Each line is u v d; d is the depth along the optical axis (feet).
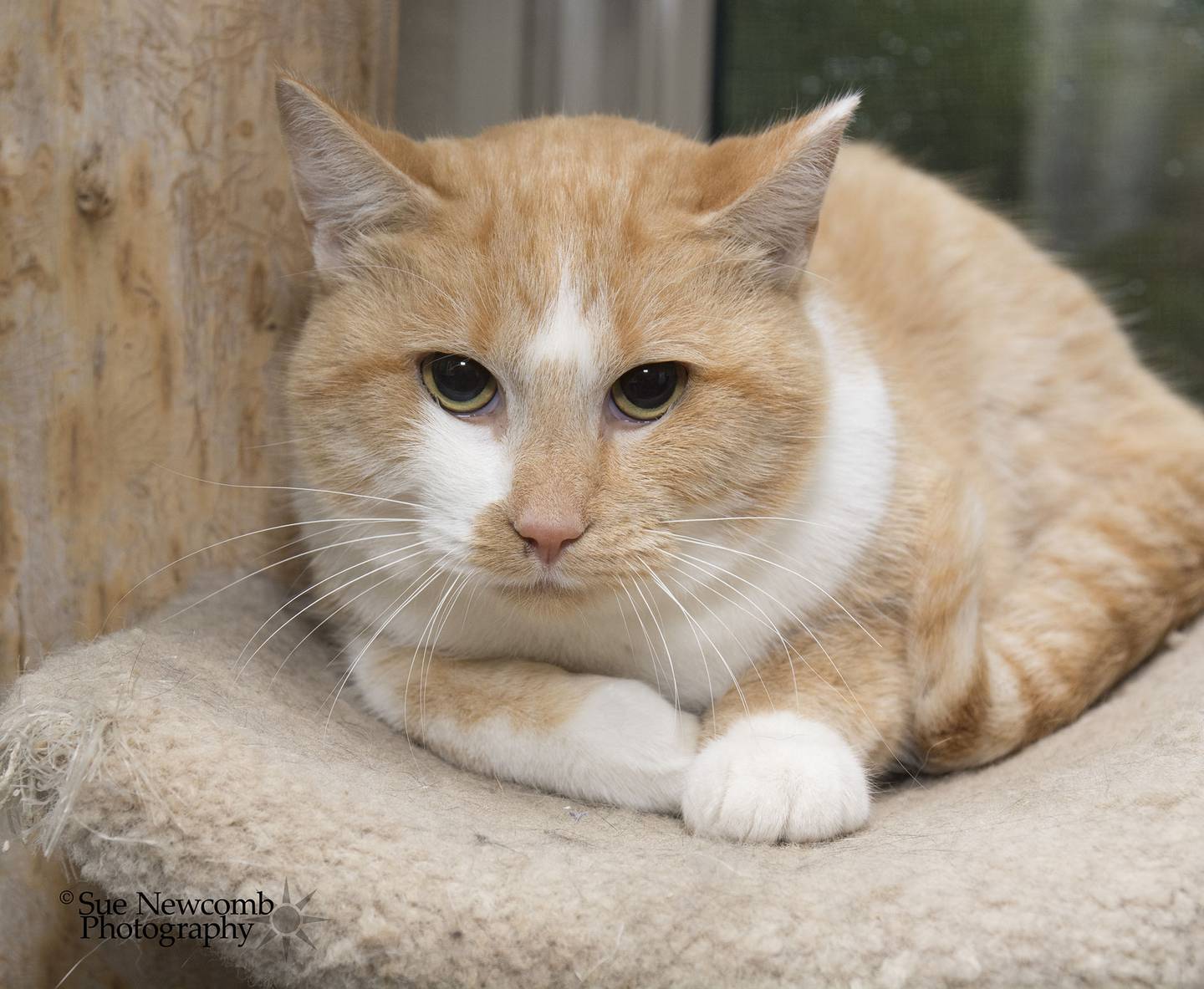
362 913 1.18
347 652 1.60
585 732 1.41
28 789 1.25
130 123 1.55
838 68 2.47
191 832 1.21
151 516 1.62
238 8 1.59
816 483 1.49
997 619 1.62
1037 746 1.54
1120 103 2.51
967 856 1.22
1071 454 1.85
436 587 1.48
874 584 1.54
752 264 1.42
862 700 1.50
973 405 1.82
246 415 1.67
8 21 1.50
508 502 1.35
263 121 1.63
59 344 1.56
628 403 1.39
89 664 1.35
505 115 2.14
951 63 2.50
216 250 1.62
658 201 1.41
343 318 1.44
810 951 1.15
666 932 1.16
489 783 1.44
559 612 1.41
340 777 1.29
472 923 1.17
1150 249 2.55
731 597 1.48
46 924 1.56
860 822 1.35
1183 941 1.15
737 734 1.41
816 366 1.46
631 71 2.31
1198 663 1.57
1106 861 1.19
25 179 1.52
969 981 1.13
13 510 1.57
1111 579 1.66
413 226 1.42
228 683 1.42
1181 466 1.75
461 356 1.39
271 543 1.70
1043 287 1.90
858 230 1.86
